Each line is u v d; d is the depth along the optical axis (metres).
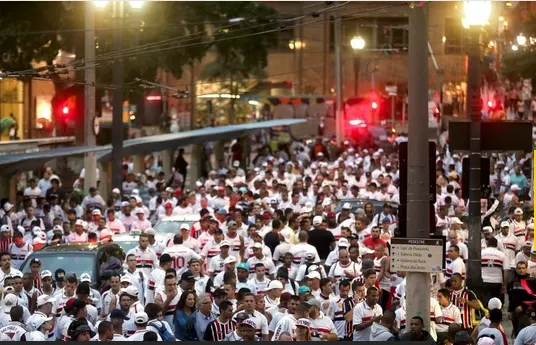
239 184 52.41
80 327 21.80
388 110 110.88
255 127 73.19
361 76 116.44
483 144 30.80
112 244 31.66
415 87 23.28
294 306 24.11
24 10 64.88
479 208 31.16
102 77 62.12
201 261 28.92
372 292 24.56
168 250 32.31
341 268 29.73
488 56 78.19
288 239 35.03
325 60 120.19
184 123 108.56
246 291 24.53
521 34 63.41
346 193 48.94
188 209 44.72
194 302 24.31
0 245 35.22
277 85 109.50
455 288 26.66
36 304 25.77
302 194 47.19
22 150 56.00
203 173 72.00
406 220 23.38
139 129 98.88
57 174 61.44
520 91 77.00
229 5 73.19
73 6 65.62
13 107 87.94
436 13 111.44
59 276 26.95
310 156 80.88
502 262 32.12
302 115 98.19
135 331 23.75
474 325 26.66
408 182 23.38
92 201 45.12
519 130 30.48
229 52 78.88
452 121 30.80
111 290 26.50
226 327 23.22
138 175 58.28
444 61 111.81
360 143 90.06
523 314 26.33
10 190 44.88
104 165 54.62
